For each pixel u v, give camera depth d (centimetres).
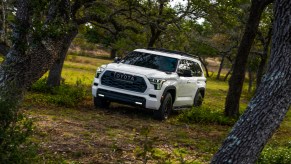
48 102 1319
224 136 1126
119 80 1212
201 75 1542
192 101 1462
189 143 977
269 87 506
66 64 4250
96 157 752
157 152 844
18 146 498
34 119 527
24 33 724
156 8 1661
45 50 771
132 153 805
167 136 1025
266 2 1337
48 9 770
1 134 473
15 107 492
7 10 866
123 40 2006
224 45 3681
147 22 1543
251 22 1367
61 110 1219
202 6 1616
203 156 866
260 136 506
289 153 798
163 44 2162
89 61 5222
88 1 1154
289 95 505
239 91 1416
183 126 1215
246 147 507
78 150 782
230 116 1413
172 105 1313
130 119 1199
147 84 1190
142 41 2056
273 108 502
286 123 1603
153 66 1305
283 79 501
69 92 1468
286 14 499
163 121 1246
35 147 531
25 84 750
